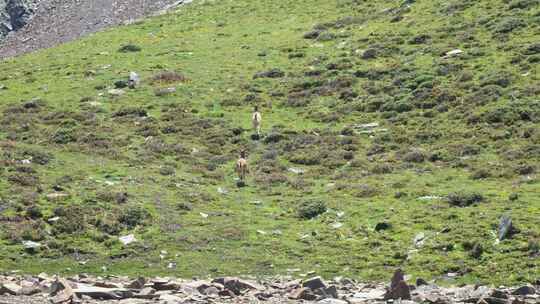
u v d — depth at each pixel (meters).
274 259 38.47
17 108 70.56
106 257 38.94
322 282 26.19
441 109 63.59
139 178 51.19
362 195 47.72
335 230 42.16
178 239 41.16
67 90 76.94
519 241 37.44
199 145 61.28
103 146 59.19
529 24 78.12
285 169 55.62
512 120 58.69
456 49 76.19
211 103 71.88
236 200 48.50
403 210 43.97
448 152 54.88
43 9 147.62
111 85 77.94
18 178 47.81
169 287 24.95
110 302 21.39
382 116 65.25
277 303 22.55
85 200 45.28
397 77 72.19
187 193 48.72
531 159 51.53
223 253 39.44
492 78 66.44
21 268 36.72
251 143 61.69
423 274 35.56
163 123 66.00
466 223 40.56
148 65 85.06
